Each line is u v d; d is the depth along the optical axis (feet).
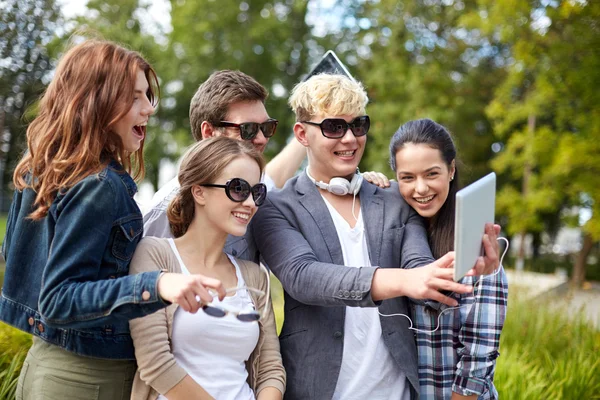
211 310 5.54
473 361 7.33
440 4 53.06
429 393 7.43
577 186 36.01
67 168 5.94
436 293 5.82
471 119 53.67
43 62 19.11
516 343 17.54
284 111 56.13
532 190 39.55
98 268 5.83
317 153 7.61
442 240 7.62
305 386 7.00
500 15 36.86
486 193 5.75
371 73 54.24
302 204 7.57
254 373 6.84
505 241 7.12
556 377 15.23
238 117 8.89
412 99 51.85
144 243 6.57
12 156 18.93
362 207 7.69
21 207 6.26
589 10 32.71
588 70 33.78
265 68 56.80
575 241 68.44
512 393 13.04
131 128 6.40
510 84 38.78
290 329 7.29
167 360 6.05
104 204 5.81
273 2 58.39
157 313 6.21
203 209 6.76
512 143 39.11
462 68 54.80
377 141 52.60
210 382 6.32
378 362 7.15
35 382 6.11
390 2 53.47
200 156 6.68
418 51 54.13
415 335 7.57
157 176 57.21
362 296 6.18
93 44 6.30
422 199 7.51
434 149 7.34
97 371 6.13
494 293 7.45
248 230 7.70
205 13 55.01
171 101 56.49
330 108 7.41
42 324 6.06
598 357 16.02
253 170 6.72
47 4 18.89
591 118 35.01
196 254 6.81
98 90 6.08
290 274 6.73
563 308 21.16
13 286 6.24
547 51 35.96
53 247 5.68
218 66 54.80
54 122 6.10
